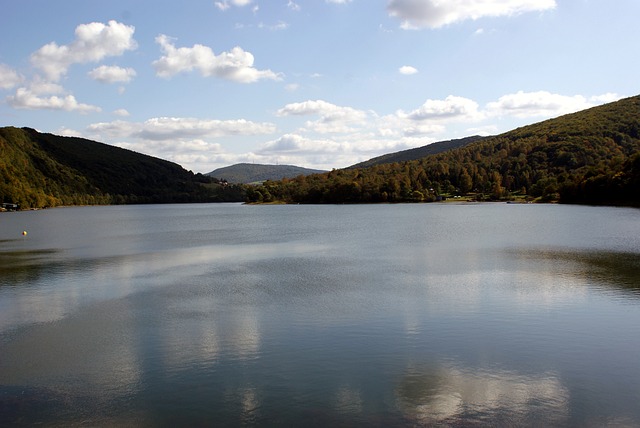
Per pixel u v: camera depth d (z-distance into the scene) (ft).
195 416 55.11
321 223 381.40
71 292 119.55
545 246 198.70
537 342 77.87
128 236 287.89
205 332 84.43
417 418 53.83
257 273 143.02
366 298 107.76
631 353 73.00
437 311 96.07
